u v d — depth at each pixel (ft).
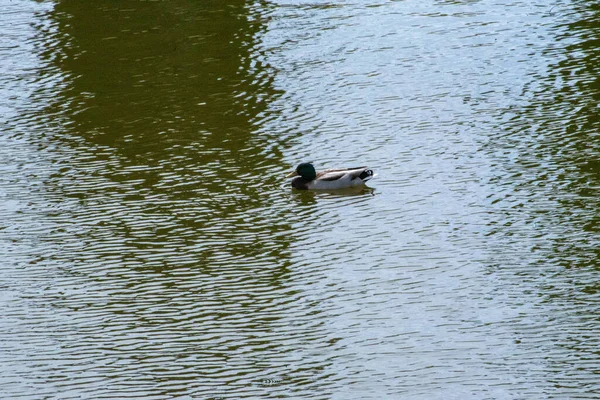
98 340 52.29
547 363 48.52
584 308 53.57
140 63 99.25
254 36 106.01
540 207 66.08
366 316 53.88
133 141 81.05
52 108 88.79
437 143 77.77
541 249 60.54
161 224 66.33
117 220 67.10
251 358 50.03
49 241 64.23
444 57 97.40
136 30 109.70
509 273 57.93
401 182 71.67
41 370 49.52
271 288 57.36
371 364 49.11
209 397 46.52
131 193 71.36
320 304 55.36
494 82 90.22
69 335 52.85
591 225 63.21
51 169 75.97
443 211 66.69
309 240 63.67
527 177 70.79
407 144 77.92
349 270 59.36
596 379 46.88
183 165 76.02
